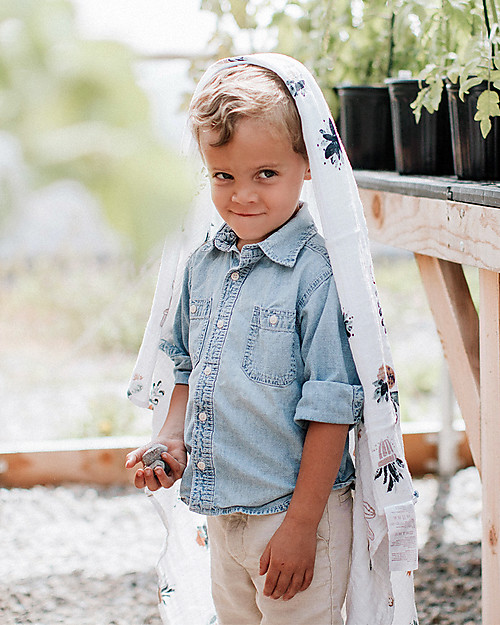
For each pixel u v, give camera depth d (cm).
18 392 362
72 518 228
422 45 160
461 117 141
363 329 106
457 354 142
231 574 122
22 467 247
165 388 138
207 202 130
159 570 140
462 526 219
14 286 497
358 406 106
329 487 106
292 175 107
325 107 108
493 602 130
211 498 113
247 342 111
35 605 182
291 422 109
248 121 101
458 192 128
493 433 127
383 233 162
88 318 453
